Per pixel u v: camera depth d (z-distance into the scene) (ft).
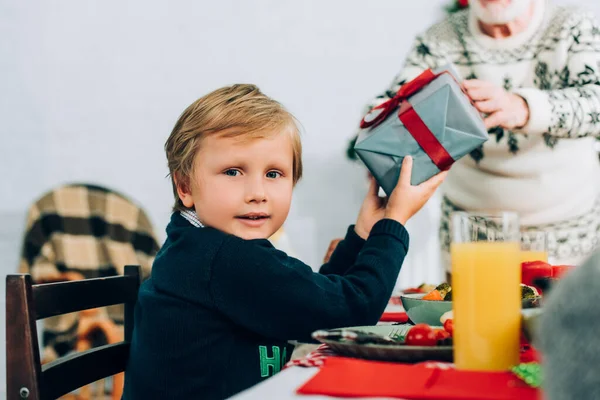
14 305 2.79
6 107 9.67
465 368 2.18
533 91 5.09
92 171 9.64
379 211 3.48
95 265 8.41
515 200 6.23
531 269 3.24
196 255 3.03
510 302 2.19
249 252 2.96
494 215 2.27
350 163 9.14
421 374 2.08
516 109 5.02
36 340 2.81
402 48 9.09
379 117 3.36
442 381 2.00
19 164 9.64
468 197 6.48
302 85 9.34
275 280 2.90
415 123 3.24
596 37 5.81
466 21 6.26
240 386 3.00
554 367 1.32
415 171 3.26
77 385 3.18
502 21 5.82
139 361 3.19
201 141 3.17
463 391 1.88
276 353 3.13
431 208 8.83
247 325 2.97
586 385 1.25
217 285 2.96
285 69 9.36
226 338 3.02
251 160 3.12
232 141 3.10
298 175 3.43
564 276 1.39
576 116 5.15
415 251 8.87
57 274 8.36
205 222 3.21
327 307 2.89
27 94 9.62
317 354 2.56
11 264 9.45
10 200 9.62
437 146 3.23
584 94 5.32
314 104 9.32
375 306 3.01
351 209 9.17
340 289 2.95
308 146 9.30
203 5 9.40
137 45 9.49
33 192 9.62
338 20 9.19
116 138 9.58
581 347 1.27
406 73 6.28
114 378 6.32
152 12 9.44
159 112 9.53
